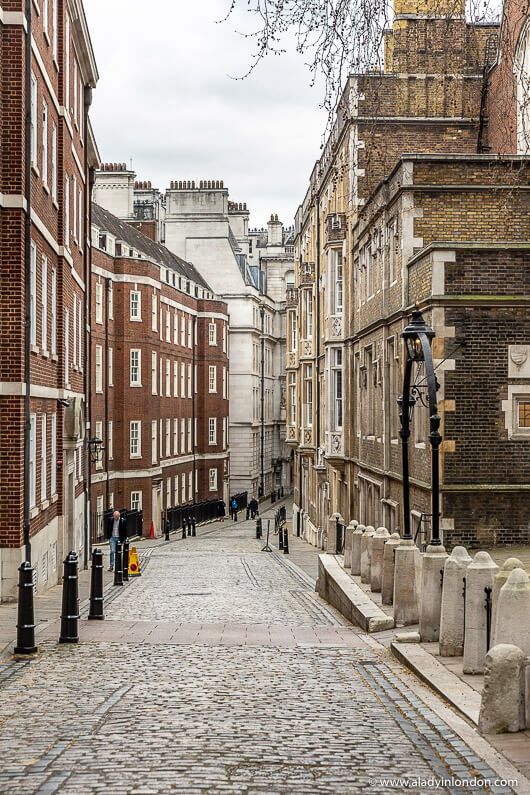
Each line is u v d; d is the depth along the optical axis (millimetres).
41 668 11203
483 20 11609
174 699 9273
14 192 17953
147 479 53469
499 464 19281
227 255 79562
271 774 6457
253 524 63531
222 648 12766
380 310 27000
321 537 41375
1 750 7219
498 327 19375
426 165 22641
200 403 71062
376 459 27984
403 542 14281
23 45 18062
